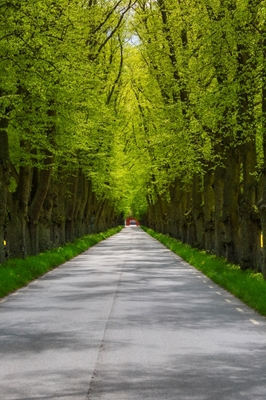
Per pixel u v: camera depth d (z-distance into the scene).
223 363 10.09
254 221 27.38
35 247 36.59
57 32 25.45
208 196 41.12
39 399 7.95
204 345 11.62
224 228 33.03
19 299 19.14
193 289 22.25
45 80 23.80
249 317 15.35
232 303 18.22
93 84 33.69
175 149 36.53
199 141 33.69
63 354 10.80
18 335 12.73
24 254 32.62
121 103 67.38
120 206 140.12
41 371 9.52
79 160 46.41
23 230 32.75
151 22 42.44
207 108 25.66
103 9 46.00
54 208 47.75
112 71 54.34
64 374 9.31
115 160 68.12
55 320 14.78
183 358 10.46
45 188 36.84
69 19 27.41
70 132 33.00
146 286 23.28
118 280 25.72
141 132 65.06
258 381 8.91
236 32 23.33
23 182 33.00
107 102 56.78
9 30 22.11
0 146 28.34
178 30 37.19
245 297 18.58
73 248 47.97
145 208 152.25
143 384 8.73
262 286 19.59
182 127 33.22
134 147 72.50
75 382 8.84
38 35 22.52
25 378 9.08
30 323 14.32
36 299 19.14
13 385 8.67
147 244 67.75
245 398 8.00
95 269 31.89
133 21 48.50
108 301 18.64
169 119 36.56
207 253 40.66
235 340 12.16
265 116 22.97
